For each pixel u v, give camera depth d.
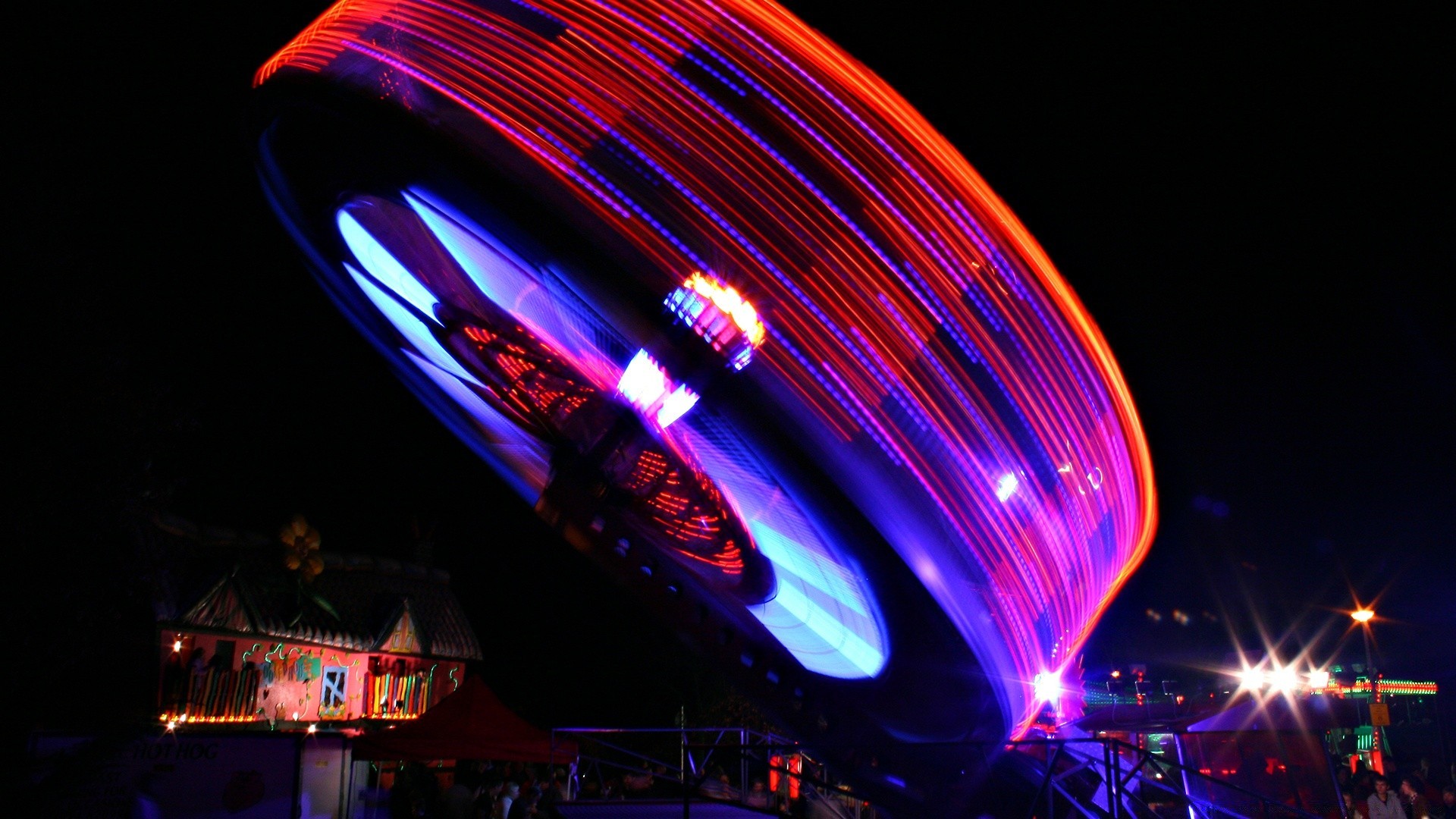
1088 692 18.64
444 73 8.30
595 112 8.32
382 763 25.83
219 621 22.41
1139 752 9.05
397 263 10.62
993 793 10.15
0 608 14.84
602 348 9.30
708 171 8.47
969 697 9.67
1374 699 22.61
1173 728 11.52
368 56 8.50
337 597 29.27
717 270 8.21
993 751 10.14
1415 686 25.48
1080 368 10.41
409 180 8.59
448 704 19.05
